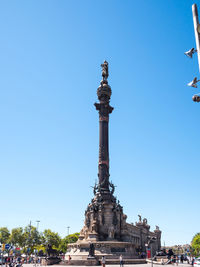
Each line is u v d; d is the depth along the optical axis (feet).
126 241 254.88
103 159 285.64
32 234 469.16
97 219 256.52
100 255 218.38
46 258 232.53
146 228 485.56
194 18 49.47
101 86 309.83
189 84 53.11
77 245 242.99
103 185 277.85
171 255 220.64
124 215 275.80
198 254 552.82
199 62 47.34
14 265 211.20
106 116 302.86
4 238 488.02
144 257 289.12
